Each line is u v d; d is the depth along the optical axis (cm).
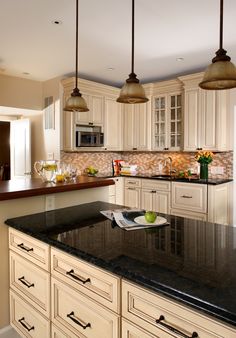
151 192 456
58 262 153
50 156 477
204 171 427
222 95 404
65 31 293
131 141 514
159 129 484
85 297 135
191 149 432
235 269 112
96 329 131
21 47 337
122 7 246
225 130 416
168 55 364
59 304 154
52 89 470
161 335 103
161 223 179
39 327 172
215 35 302
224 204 410
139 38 310
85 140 457
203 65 407
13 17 263
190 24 277
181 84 445
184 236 157
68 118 451
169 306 100
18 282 190
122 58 377
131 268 113
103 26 282
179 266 115
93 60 384
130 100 193
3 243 197
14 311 196
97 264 123
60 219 194
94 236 156
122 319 117
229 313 81
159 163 519
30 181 255
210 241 149
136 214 202
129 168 516
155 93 482
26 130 506
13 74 446
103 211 214
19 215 204
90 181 253
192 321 93
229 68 142
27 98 471
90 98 464
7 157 845
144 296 108
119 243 145
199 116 421
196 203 401
